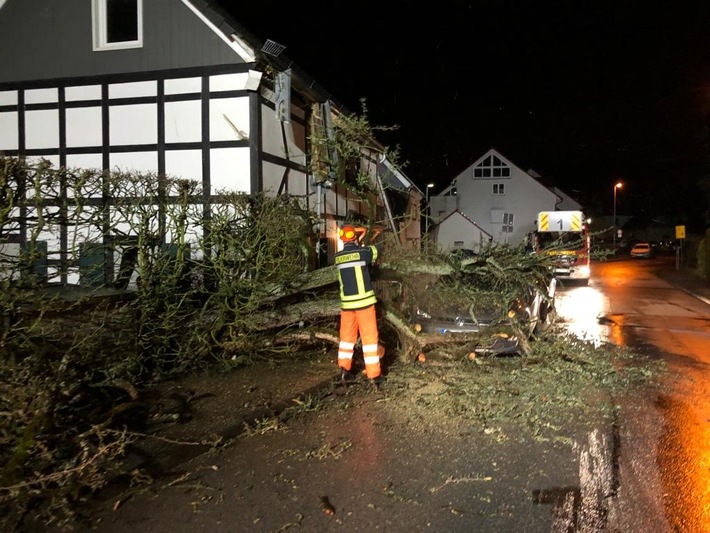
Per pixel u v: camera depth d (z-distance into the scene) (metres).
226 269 7.32
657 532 3.77
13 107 11.52
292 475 4.54
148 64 10.93
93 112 11.20
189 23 10.73
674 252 57.59
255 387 6.74
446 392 6.68
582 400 6.63
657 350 9.98
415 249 8.43
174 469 4.61
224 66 10.59
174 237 7.07
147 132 10.99
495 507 4.07
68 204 6.21
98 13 11.16
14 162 5.32
